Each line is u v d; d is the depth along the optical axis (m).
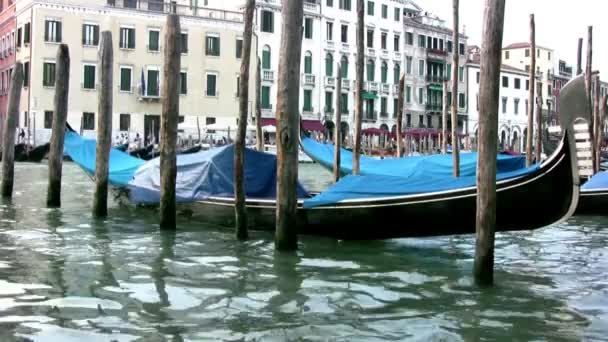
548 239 10.57
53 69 36.00
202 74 39.91
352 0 48.00
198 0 44.44
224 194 10.71
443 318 5.75
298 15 7.89
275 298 6.32
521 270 7.94
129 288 6.61
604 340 5.22
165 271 7.43
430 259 8.39
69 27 36.19
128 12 37.44
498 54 6.26
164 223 10.07
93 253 8.45
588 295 6.66
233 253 8.48
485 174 6.52
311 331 5.32
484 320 5.72
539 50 64.00
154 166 11.67
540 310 6.07
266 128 38.25
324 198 9.28
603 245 9.98
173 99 9.78
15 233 10.01
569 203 7.66
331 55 46.97
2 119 41.12
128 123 37.72
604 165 22.33
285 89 7.99
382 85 49.78
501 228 8.37
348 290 6.69
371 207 8.95
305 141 17.33
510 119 58.62
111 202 14.23
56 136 12.84
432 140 51.28
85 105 36.62
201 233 10.03
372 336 5.23
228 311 5.86
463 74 55.34
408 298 6.41
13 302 6.00
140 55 37.88
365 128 47.53
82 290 6.49
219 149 11.07
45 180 21.53
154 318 5.60
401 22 51.22
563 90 7.44
